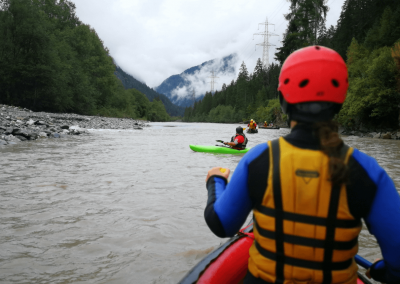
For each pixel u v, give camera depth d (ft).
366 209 3.09
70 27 182.19
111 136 54.85
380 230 3.07
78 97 156.15
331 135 3.15
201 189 16.56
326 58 3.24
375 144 51.21
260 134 81.56
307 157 3.15
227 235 3.70
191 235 10.36
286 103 3.59
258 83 322.96
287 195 3.17
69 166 22.71
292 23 159.43
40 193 15.12
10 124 46.57
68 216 11.98
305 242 3.16
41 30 128.06
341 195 3.04
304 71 3.26
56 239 9.88
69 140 43.39
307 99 3.29
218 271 4.90
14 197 14.32
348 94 91.81
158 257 8.79
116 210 12.82
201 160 27.43
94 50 189.06
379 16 134.21
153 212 12.63
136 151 33.17
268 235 3.35
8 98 123.13
